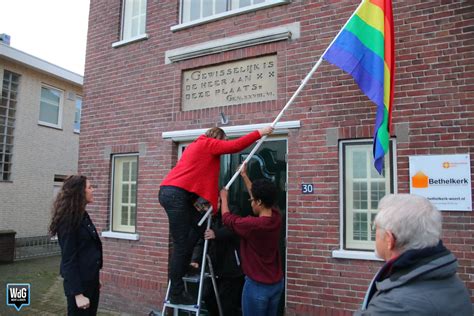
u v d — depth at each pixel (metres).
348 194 4.76
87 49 7.32
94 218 6.75
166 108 6.18
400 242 1.79
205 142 3.82
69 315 3.67
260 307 3.65
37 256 11.64
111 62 6.94
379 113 3.82
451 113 4.31
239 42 5.51
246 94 5.52
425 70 4.48
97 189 6.80
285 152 5.18
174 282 3.77
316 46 5.05
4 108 13.95
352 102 4.77
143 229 6.14
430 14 4.52
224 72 5.75
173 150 6.05
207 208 4.07
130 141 6.51
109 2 7.15
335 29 4.96
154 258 5.96
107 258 6.48
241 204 5.38
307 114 5.00
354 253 4.50
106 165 6.74
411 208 1.80
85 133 7.11
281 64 5.24
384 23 4.00
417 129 4.45
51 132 15.62
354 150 4.80
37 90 15.06
